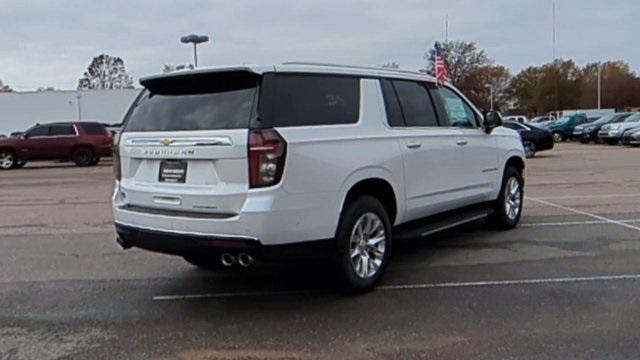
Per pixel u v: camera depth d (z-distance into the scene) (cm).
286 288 548
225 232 448
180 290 550
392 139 557
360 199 521
